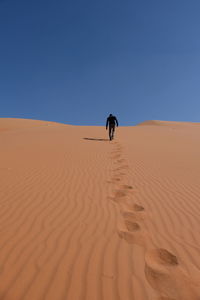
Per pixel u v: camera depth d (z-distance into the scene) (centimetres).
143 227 288
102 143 1198
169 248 241
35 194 398
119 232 272
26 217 306
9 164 620
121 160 738
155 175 544
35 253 224
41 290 176
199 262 217
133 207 355
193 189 442
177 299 169
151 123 5438
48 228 277
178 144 1166
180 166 641
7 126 3080
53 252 226
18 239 249
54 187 441
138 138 1490
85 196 396
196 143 1212
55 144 1095
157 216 322
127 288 180
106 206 354
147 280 190
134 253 229
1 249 229
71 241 248
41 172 551
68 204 358
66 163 671
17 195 389
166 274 198
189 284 185
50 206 347
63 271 198
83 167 624
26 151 859
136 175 546
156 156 805
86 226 285
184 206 360
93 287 180
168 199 389
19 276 191
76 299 168
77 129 2220
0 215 310
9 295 170
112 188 444
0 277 189
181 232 277
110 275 195
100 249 234
